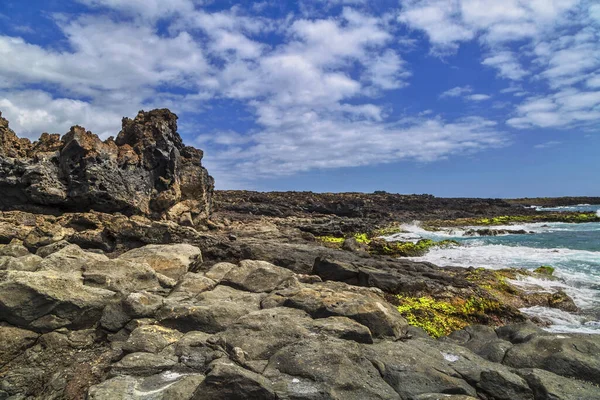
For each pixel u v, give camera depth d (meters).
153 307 10.14
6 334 9.19
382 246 27.39
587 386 7.71
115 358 8.79
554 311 14.75
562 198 116.50
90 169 21.03
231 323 9.68
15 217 19.22
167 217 24.16
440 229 42.72
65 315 9.80
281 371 7.77
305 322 9.51
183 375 7.87
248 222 33.12
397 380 7.70
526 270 19.84
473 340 10.48
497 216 58.47
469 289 15.38
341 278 15.75
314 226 34.84
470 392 7.64
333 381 7.31
